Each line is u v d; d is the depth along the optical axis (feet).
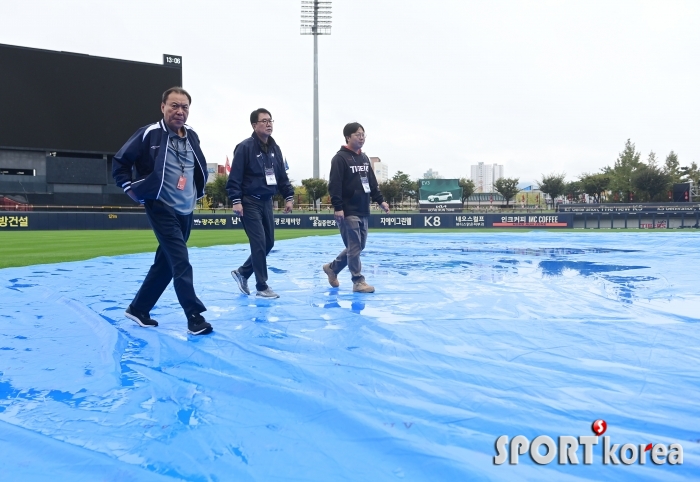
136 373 8.01
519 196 168.14
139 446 5.54
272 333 10.39
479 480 4.81
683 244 38.93
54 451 5.34
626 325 10.88
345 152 15.58
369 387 7.13
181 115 10.87
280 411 6.42
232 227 83.66
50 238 49.98
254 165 14.61
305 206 140.05
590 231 71.82
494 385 7.25
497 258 27.35
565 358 8.54
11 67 86.38
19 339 10.16
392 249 34.76
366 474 4.95
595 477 4.90
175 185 11.00
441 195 111.86
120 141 95.55
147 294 11.42
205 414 6.36
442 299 14.25
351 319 11.66
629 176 159.02
